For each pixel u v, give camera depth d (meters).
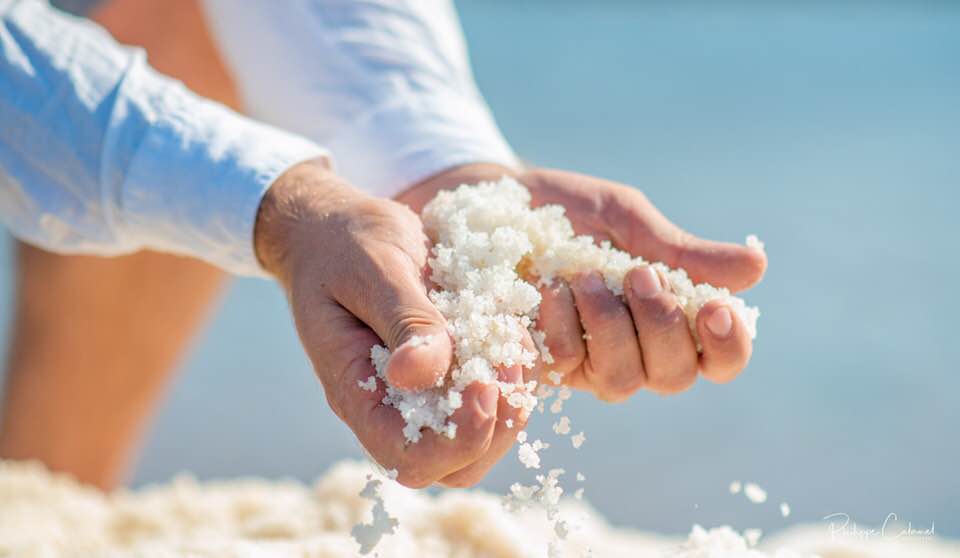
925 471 1.42
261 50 0.94
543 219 0.78
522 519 0.89
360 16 0.93
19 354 1.09
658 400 1.66
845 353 1.83
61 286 1.07
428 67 0.92
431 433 0.67
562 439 1.48
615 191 0.81
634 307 0.74
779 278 2.16
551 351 0.75
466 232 0.75
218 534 0.88
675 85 3.95
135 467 1.39
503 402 0.69
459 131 0.88
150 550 0.80
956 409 1.61
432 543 0.81
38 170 0.83
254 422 1.55
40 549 0.84
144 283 1.08
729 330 0.73
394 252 0.71
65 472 1.10
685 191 2.66
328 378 0.71
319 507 0.88
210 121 0.81
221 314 1.99
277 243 0.77
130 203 0.81
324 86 0.92
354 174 0.89
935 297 2.04
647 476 1.41
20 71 0.82
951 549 0.90
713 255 0.78
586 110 3.51
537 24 5.03
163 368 1.12
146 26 1.06
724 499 1.35
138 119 0.81
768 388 1.70
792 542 0.89
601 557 0.85
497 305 0.73
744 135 3.24
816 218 2.48
